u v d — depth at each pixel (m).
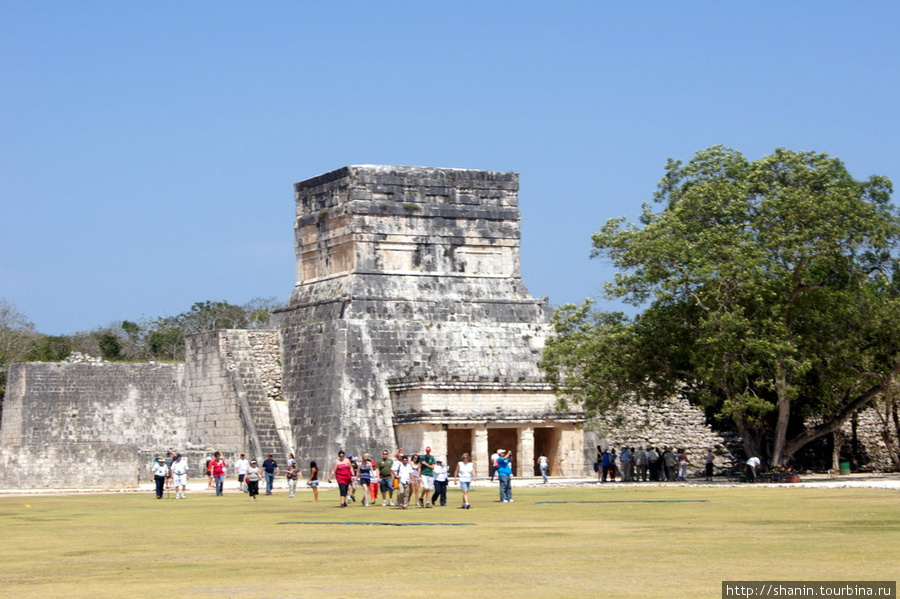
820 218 52.06
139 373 76.62
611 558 22.56
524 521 32.50
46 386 74.12
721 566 21.02
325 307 70.12
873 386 59.22
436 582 19.61
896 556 22.08
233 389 70.19
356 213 69.69
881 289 54.81
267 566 22.25
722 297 52.09
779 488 47.66
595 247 55.81
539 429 69.62
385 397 67.69
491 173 73.69
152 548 26.14
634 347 54.75
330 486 60.69
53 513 39.16
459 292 71.81
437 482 40.25
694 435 69.00
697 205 54.47
